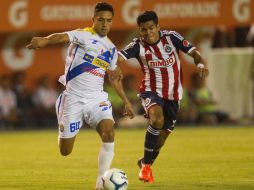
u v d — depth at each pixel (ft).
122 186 91.61
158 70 110.93
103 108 95.71
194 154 155.53
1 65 256.73
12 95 245.45
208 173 121.60
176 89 111.96
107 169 94.02
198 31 262.88
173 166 132.98
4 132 236.43
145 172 108.78
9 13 236.63
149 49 110.63
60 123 98.99
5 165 139.44
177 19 242.17
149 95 111.24
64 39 93.91
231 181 110.83
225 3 244.63
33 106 248.73
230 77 261.44
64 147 100.32
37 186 107.96
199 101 250.98
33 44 89.10
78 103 97.25
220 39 271.28
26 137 214.90
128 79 251.19
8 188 106.01
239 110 262.67
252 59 262.67
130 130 237.04
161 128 108.37
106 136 94.12
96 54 97.19
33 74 258.57
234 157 147.54
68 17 237.04
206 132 220.84
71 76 97.55
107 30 97.60
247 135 206.69
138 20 108.58
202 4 243.19
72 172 126.11
